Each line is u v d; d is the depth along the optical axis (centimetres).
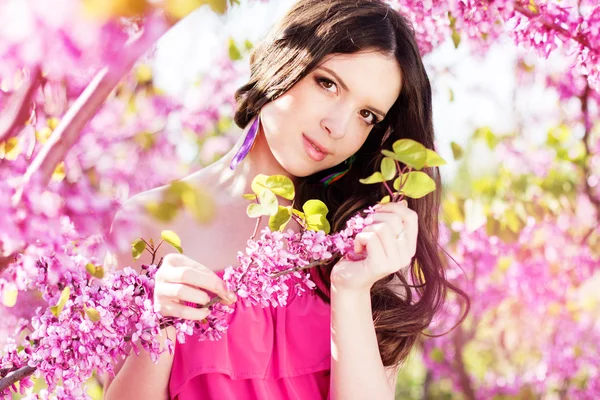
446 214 405
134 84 325
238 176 214
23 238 118
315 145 191
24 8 87
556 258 518
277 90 193
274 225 152
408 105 213
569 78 442
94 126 305
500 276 549
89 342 134
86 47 89
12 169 129
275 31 201
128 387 187
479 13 191
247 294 150
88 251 142
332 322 185
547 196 455
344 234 169
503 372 693
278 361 198
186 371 188
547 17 187
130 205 201
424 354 636
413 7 238
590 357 608
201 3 87
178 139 381
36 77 112
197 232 205
